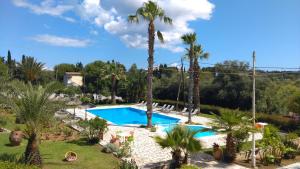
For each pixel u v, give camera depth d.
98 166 16.14
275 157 18.50
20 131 20.28
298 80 45.12
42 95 15.44
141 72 54.19
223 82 45.66
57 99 16.59
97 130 21.75
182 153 18.52
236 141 18.89
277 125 30.77
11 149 18.72
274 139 19.30
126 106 47.88
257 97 42.28
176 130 16.34
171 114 39.91
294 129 29.27
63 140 21.66
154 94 55.16
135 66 55.25
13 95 15.99
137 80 53.69
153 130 26.72
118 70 52.34
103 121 22.00
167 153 19.33
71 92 47.84
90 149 19.55
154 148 20.56
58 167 15.66
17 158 16.48
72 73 81.56
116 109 46.19
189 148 15.78
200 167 17.02
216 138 24.62
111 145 19.12
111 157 17.97
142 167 16.33
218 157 18.50
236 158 18.69
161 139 16.55
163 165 16.14
